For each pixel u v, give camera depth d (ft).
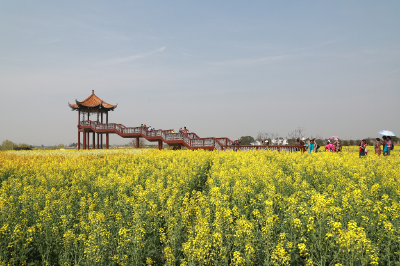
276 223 18.57
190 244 15.16
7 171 46.50
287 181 29.17
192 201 24.71
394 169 38.11
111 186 30.50
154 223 19.60
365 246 14.29
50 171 43.04
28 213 22.89
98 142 148.05
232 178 32.37
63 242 17.46
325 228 16.88
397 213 18.99
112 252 17.38
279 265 14.21
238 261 13.70
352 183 29.07
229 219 17.88
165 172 39.47
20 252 17.16
